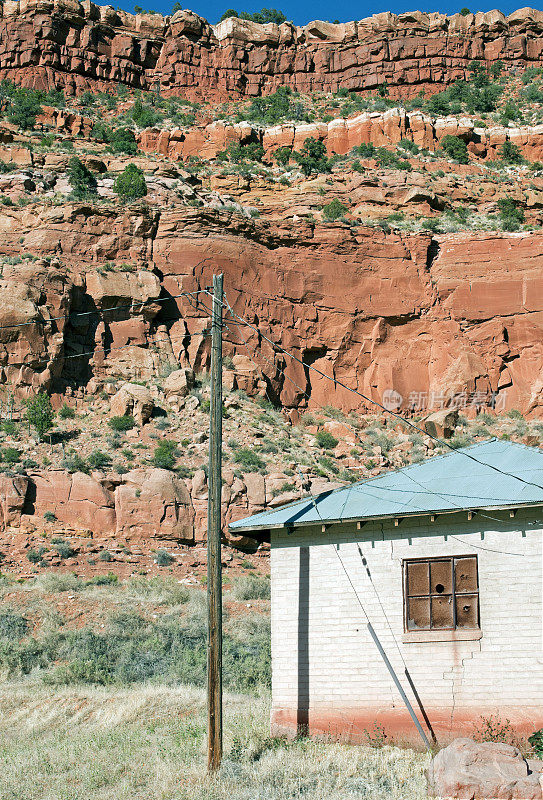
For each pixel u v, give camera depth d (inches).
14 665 2057.1
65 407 3567.9
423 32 7465.6
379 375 4362.7
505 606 1247.5
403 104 6993.1
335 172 5713.6
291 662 1330.0
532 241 4517.7
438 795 1044.5
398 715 1270.9
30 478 3014.3
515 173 6067.9
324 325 4394.7
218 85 7229.3
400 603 1296.8
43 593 2512.3
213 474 1268.5
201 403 3698.3
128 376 3828.7
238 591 2664.9
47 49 6761.8
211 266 4197.8
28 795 1188.5
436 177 5615.2
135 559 2883.9
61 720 1608.0
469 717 1235.2
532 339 4414.4
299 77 7381.9
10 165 4913.9
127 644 2172.7
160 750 1307.8
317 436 3858.3
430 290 4507.9
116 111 6569.9
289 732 1309.1
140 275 4052.7
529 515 1254.9
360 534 1333.7
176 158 6013.8
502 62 7573.8
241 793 1106.7
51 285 3740.2
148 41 7224.4
